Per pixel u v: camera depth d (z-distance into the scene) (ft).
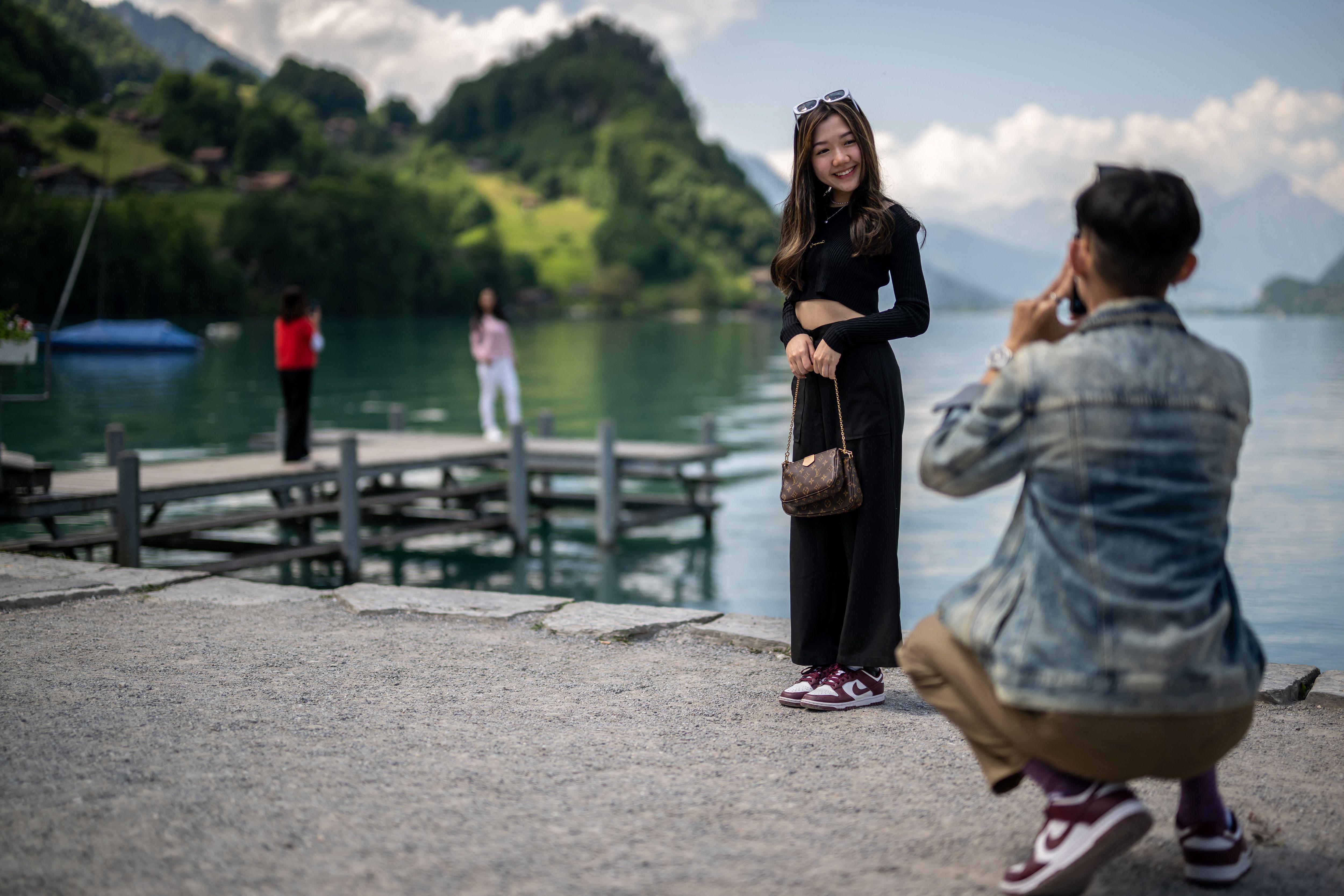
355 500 32.40
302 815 8.29
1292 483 43.14
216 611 15.75
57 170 382.22
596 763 9.60
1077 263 6.40
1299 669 12.34
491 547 38.01
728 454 43.78
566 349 201.36
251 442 40.70
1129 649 5.78
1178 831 7.29
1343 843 7.98
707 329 356.59
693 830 8.05
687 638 14.32
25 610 15.78
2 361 25.52
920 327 10.77
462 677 12.46
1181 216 5.94
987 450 6.14
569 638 14.30
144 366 122.42
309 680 12.30
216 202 465.06
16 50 532.73
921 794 8.87
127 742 10.07
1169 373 5.89
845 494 10.78
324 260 378.73
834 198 11.23
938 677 6.86
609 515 37.58
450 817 8.27
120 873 7.25
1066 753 6.07
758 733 10.51
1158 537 5.82
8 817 8.24
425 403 88.07
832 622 11.47
